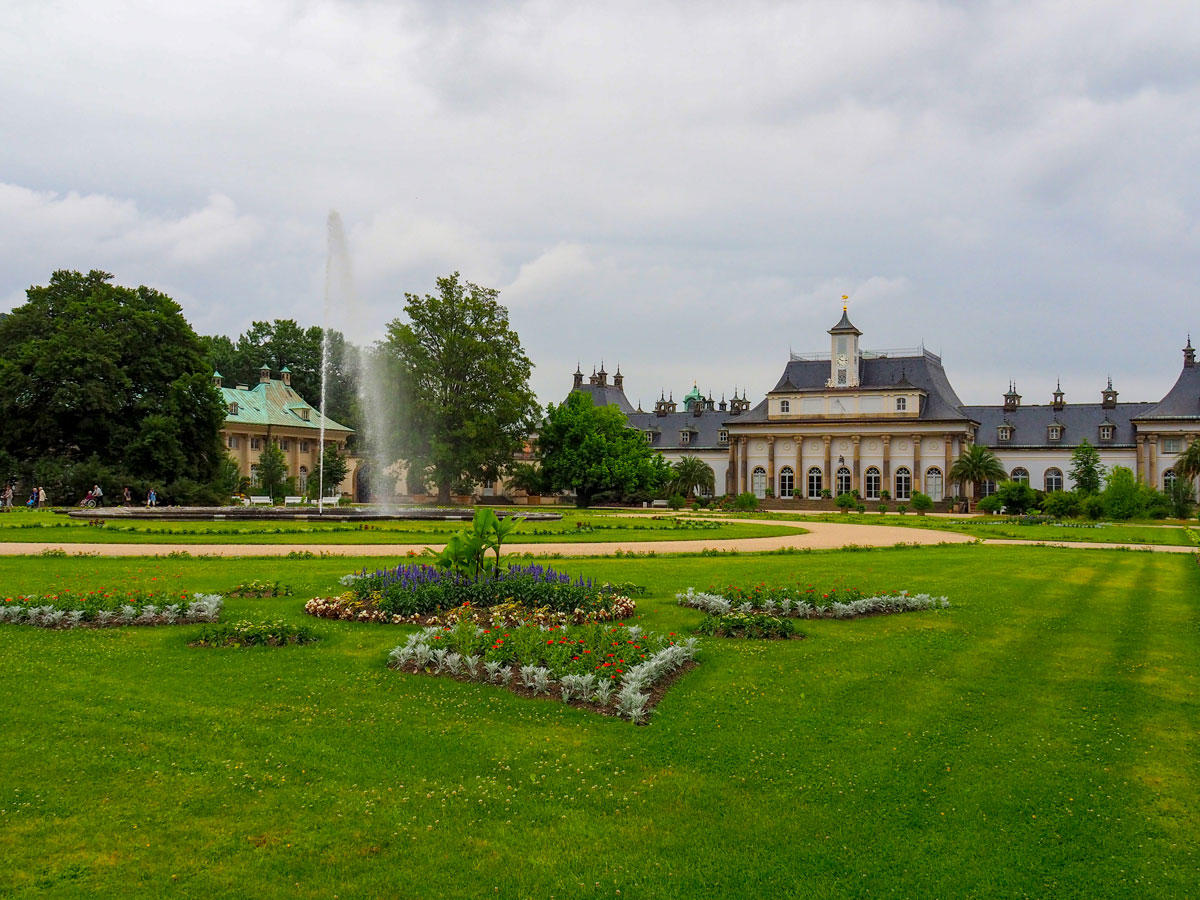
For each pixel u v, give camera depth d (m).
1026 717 13.65
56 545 35.38
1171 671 16.48
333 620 19.95
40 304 73.19
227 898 8.41
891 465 114.12
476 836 9.62
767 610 21.64
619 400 143.12
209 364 75.94
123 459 69.06
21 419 66.94
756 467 121.00
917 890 8.72
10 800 10.17
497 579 21.53
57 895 8.34
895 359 117.38
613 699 13.99
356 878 8.78
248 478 97.12
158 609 19.64
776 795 10.70
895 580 28.48
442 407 86.56
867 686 15.17
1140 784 11.13
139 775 10.90
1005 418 118.25
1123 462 109.62
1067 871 9.07
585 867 9.04
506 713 13.37
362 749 11.87
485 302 92.19
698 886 8.73
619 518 64.81
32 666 15.38
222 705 13.52
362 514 52.88
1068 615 22.36
